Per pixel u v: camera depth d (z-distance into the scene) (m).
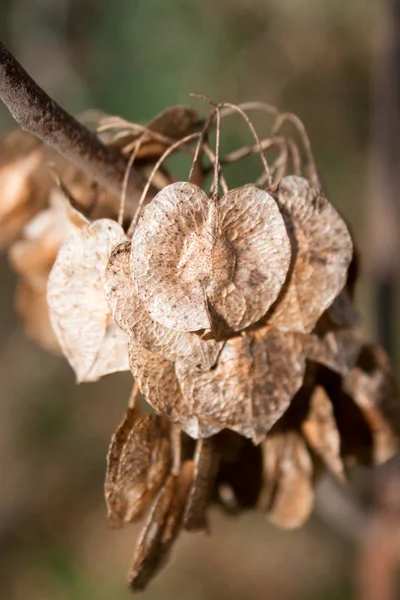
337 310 0.22
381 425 0.23
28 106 0.20
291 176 0.21
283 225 0.20
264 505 0.23
